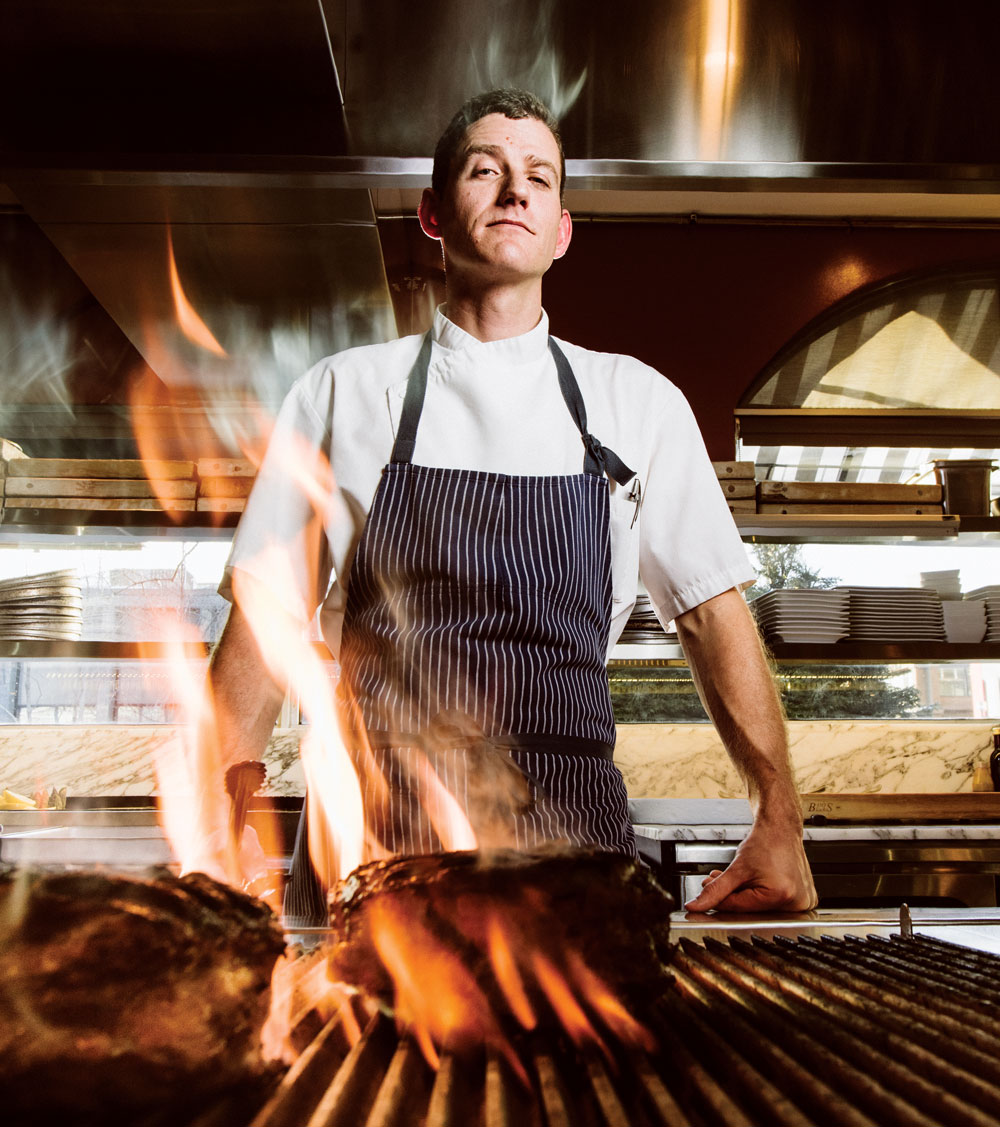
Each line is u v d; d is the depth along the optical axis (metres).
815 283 3.89
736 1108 0.41
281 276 2.49
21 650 3.13
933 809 3.03
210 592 3.62
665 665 3.55
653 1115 0.43
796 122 1.58
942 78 1.58
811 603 3.32
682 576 1.37
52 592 3.22
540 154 1.35
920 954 0.77
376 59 1.58
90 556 3.60
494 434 1.32
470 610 1.17
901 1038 0.50
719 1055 0.49
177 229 2.24
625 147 1.57
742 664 1.31
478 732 1.05
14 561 3.57
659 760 3.67
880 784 3.68
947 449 3.85
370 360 1.39
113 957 0.45
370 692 1.14
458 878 0.57
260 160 1.63
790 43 1.59
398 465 1.28
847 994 0.61
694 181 1.73
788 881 1.08
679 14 1.58
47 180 1.81
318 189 2.03
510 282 1.35
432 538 1.23
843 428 3.84
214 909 0.50
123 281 2.51
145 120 1.64
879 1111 0.41
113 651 3.18
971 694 3.80
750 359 3.84
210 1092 0.46
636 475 1.36
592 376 1.42
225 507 3.23
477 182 1.33
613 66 1.57
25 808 3.27
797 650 3.28
